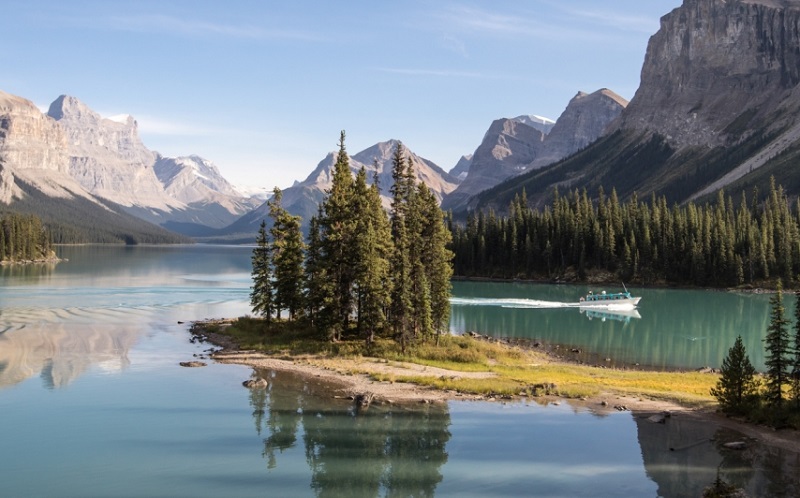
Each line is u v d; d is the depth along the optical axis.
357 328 85.69
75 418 49.19
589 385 61.69
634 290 183.50
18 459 40.66
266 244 92.62
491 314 128.50
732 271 188.88
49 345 79.25
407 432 46.94
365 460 41.41
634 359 83.69
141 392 56.94
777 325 49.69
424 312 78.62
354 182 86.81
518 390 58.22
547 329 109.62
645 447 43.44
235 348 78.00
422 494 36.03
